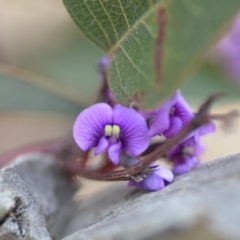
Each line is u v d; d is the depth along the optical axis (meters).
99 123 0.15
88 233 0.13
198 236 0.12
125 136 0.15
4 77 0.21
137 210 0.14
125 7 0.15
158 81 0.13
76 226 0.17
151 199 0.14
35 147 0.19
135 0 0.14
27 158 0.18
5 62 0.24
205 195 0.13
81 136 0.15
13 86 0.21
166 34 0.13
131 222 0.13
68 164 0.18
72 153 0.18
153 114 0.15
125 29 0.15
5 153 0.19
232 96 0.23
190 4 0.13
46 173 0.18
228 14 0.12
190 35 0.12
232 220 0.12
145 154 0.16
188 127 0.14
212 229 0.12
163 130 0.15
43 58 0.23
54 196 0.17
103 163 0.17
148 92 0.13
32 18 0.28
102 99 0.17
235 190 0.13
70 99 0.21
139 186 0.15
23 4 0.27
